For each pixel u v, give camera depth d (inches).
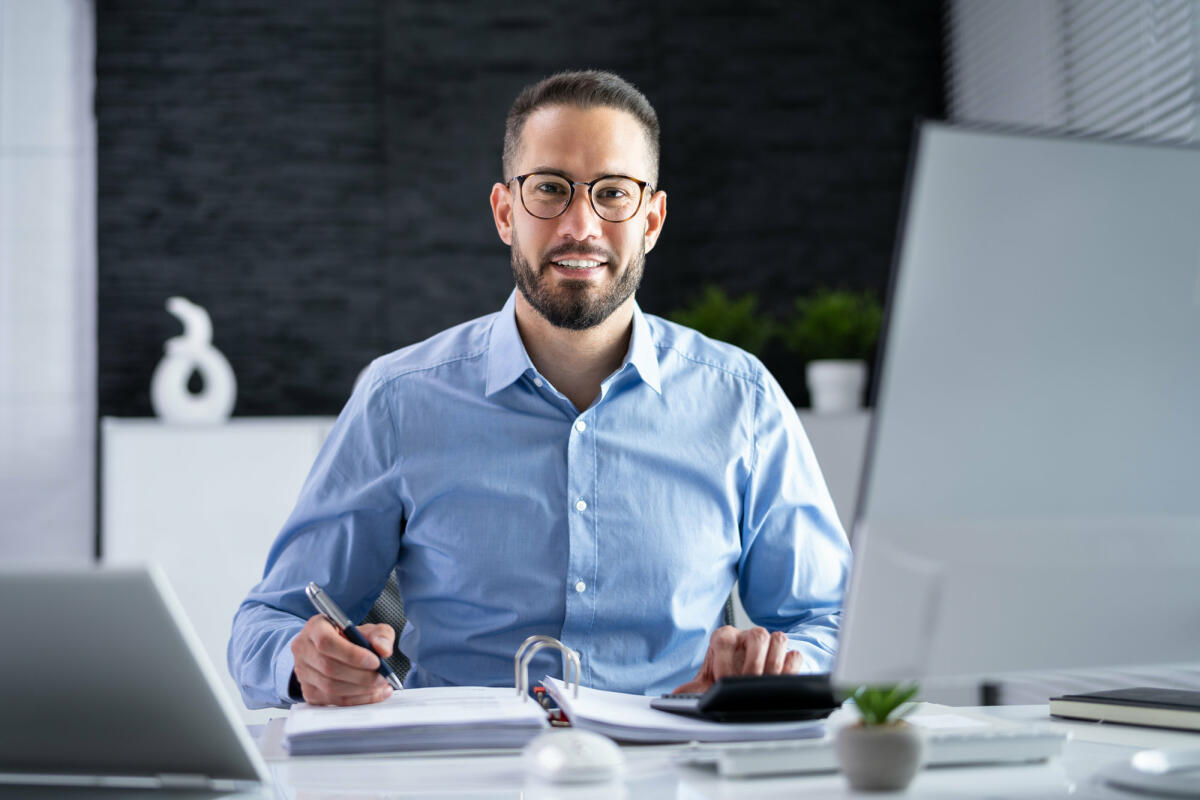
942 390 28.6
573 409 58.4
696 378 61.1
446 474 57.3
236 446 121.8
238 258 138.9
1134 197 29.8
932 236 28.5
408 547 58.8
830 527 61.1
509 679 55.1
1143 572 30.0
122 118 138.3
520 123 58.9
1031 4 127.4
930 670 28.8
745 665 41.0
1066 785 30.7
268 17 140.7
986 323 28.9
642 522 57.0
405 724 36.4
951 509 28.8
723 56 144.5
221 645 119.5
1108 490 29.8
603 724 36.6
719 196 143.5
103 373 136.3
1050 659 29.4
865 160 145.1
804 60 145.3
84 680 29.7
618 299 57.6
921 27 147.0
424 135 141.6
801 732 36.4
